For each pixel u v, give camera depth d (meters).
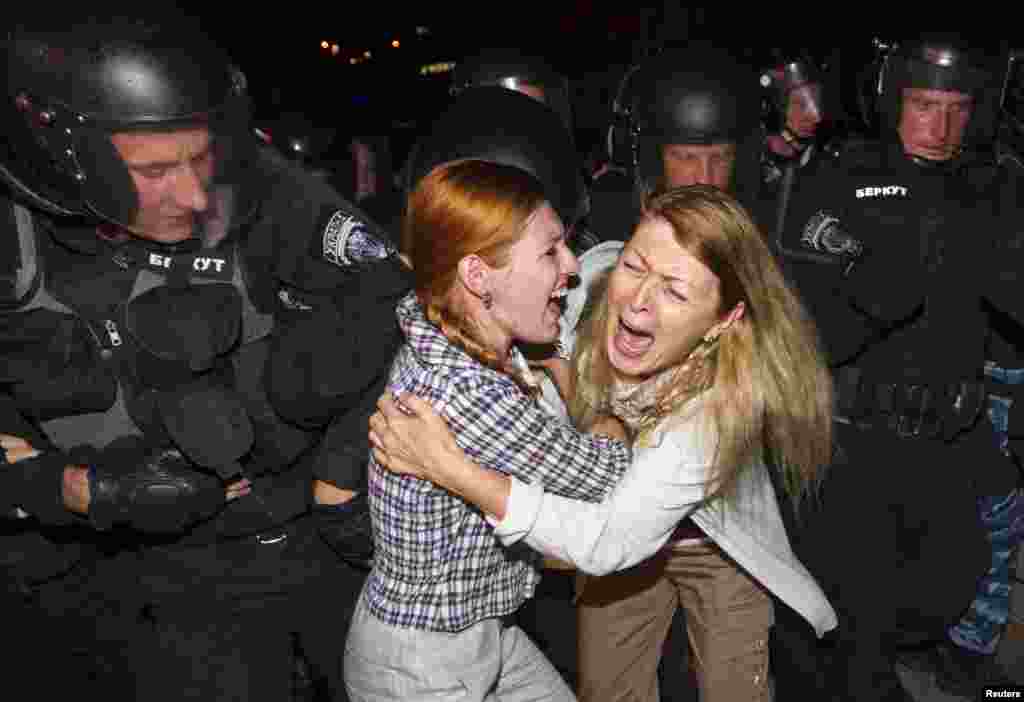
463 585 1.67
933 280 2.49
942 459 2.57
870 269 2.43
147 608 2.10
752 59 3.78
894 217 2.51
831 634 2.57
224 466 1.84
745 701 2.21
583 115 5.97
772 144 3.66
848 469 2.58
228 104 1.81
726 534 1.97
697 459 1.75
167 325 1.81
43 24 1.70
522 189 1.55
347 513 1.94
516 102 2.12
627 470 1.73
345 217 1.91
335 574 2.16
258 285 1.91
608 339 1.83
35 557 2.05
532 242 1.55
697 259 1.69
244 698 2.02
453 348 1.62
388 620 1.68
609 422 1.95
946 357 2.55
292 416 1.90
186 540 2.00
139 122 1.69
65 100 1.68
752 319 1.78
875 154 2.62
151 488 1.85
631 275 1.75
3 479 1.86
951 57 2.54
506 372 1.66
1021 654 2.84
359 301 1.87
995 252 2.49
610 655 2.36
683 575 2.21
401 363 1.69
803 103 3.58
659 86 2.60
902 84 2.60
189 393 1.85
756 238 1.74
